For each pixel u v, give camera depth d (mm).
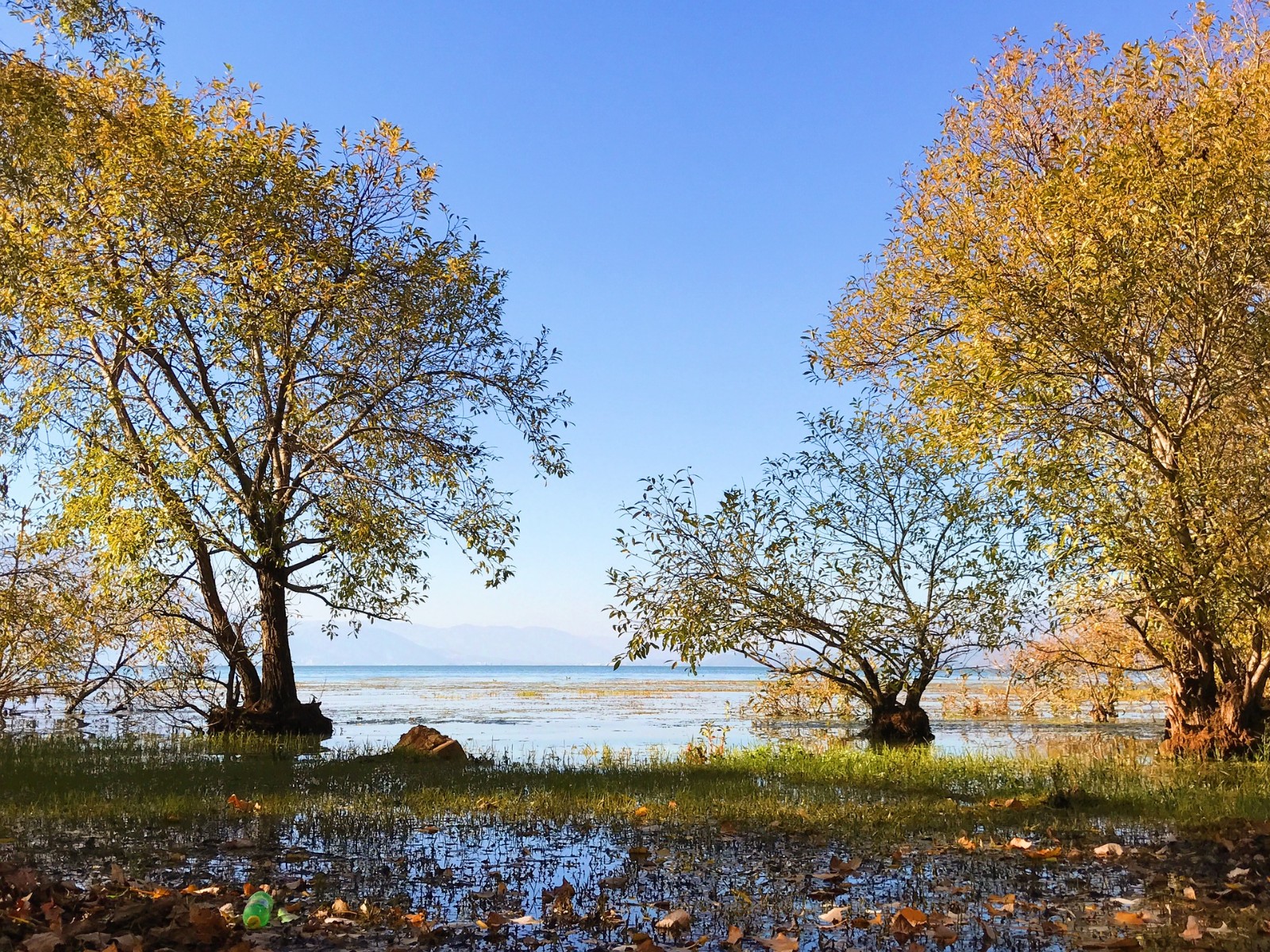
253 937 4824
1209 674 15297
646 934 4918
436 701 43281
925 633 19125
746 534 19172
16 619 19797
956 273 15594
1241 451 13766
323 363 19609
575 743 20000
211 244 17750
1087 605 15789
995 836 7777
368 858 6820
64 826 7883
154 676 21438
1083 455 14445
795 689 23938
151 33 14547
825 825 8344
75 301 17281
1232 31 15594
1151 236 13188
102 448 17688
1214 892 5820
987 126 17500
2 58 13438
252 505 18312
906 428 18094
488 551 20109
